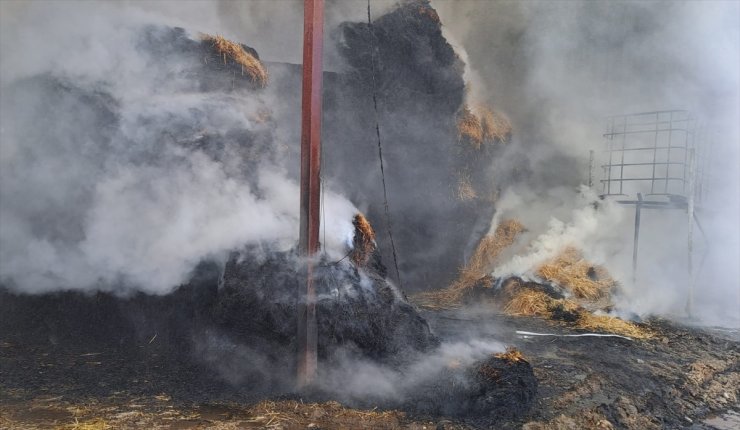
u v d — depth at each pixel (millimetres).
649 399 5215
